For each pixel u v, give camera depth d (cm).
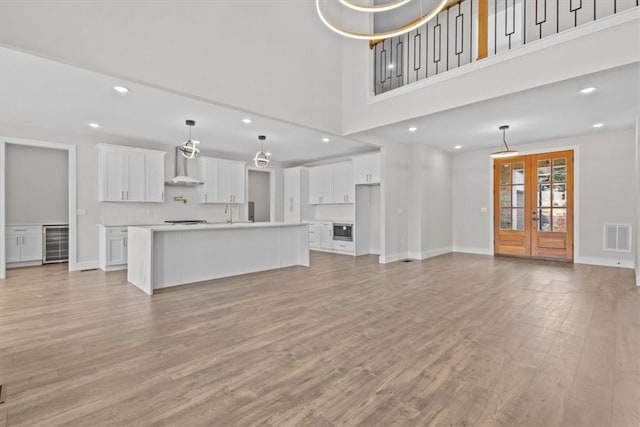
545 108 406
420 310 322
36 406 167
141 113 439
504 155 487
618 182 536
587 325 277
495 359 218
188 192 682
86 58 267
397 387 185
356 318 300
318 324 285
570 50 308
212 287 419
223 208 736
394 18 642
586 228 570
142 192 589
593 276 470
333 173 779
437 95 412
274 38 419
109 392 180
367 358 221
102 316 307
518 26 520
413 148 659
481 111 417
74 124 494
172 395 177
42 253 602
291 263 574
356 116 507
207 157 683
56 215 639
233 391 182
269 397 176
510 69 348
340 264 594
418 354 226
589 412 160
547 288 404
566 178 591
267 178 1051
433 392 180
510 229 664
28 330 271
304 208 838
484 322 287
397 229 637
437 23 545
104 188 550
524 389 181
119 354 227
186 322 290
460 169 737
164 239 417
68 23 258
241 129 526
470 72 380
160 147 637
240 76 380
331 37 504
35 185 616
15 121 477
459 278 466
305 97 461
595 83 322
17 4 236
